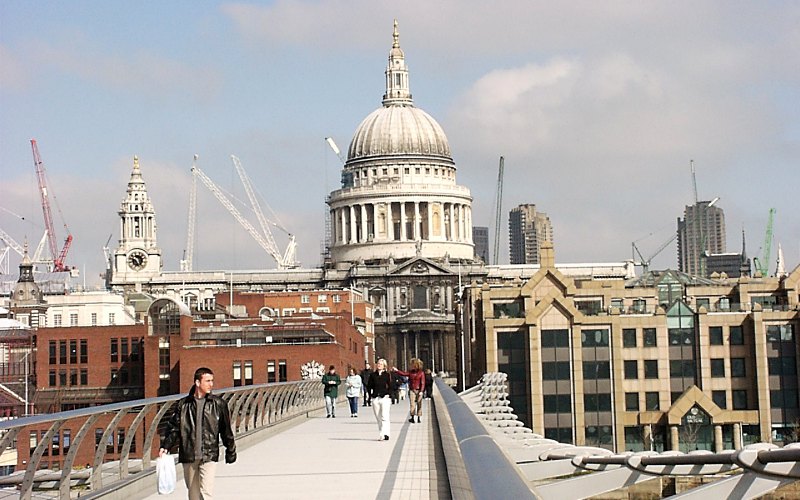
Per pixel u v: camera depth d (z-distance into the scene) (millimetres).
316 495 35750
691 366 162625
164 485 28797
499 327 164750
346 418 81438
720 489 30188
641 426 159375
